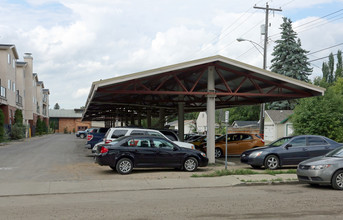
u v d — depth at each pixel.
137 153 14.07
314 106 30.31
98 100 24.36
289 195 9.84
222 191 10.64
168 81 21.97
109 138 16.53
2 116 38.72
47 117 91.12
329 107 29.88
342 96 31.83
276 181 12.14
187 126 86.62
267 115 49.03
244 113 70.75
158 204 8.62
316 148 15.39
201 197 9.60
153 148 14.33
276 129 46.78
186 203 8.73
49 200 9.27
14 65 49.47
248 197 9.55
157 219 7.09
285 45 49.25
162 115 30.66
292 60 49.00
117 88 20.75
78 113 104.25
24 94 59.78
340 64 69.69
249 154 15.74
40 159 20.23
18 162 18.59
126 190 10.80
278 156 15.19
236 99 26.61
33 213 7.68
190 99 25.36
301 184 12.09
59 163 18.12
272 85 20.31
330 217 7.20
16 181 12.30
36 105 71.88
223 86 23.38
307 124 30.62
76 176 13.46
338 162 10.71
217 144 22.28
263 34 28.97
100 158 13.73
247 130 42.88
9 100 46.28
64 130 99.19
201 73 18.06
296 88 19.94
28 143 39.47
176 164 14.59
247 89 23.16
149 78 17.53
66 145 35.22
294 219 7.06
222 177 12.99
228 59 17.41
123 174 13.89
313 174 10.78
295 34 49.66
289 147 15.36
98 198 9.52
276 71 49.62
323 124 29.59
